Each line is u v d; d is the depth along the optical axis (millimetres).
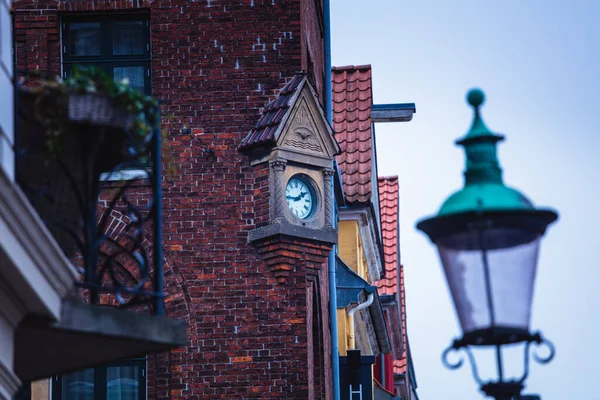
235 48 23000
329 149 23188
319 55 28125
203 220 22328
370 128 33625
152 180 13430
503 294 10711
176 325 12641
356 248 33406
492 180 10992
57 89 12000
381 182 47156
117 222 21891
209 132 22672
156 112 12961
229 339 21922
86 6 22953
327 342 25562
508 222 10680
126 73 22984
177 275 22109
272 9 23125
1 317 11070
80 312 11820
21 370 13180
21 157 12000
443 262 10883
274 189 22391
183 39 22984
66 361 12984
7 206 10625
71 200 12375
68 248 12852
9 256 10711
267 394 21719
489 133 11133
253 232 22281
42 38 22859
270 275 22203
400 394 49781
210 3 23109
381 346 37031
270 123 22547
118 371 21969
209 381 21781
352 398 28703
